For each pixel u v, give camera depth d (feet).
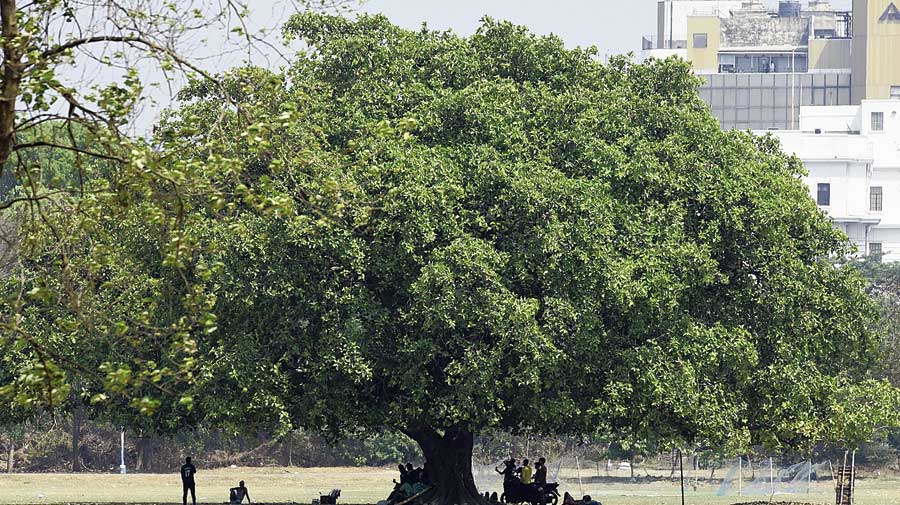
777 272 396.78
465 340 356.18
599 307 362.12
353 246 347.56
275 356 364.17
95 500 554.87
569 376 370.94
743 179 396.78
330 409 370.94
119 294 328.90
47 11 165.27
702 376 379.55
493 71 412.57
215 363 351.67
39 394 161.38
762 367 398.01
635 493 644.27
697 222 393.70
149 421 408.26
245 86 181.06
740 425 399.65
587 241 358.43
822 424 403.34
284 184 317.63
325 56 404.16
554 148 385.50
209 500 563.89
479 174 363.56
